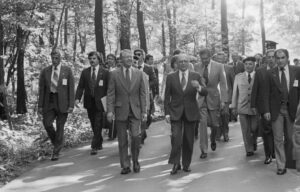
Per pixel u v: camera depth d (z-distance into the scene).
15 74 17.48
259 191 6.32
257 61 11.86
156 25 30.19
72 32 24.77
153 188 6.60
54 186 6.83
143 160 8.62
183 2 26.47
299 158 4.59
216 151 9.38
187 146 7.51
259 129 8.35
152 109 11.18
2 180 7.20
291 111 7.14
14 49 14.63
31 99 18.09
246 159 8.52
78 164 8.34
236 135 11.38
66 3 14.59
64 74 8.98
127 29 23.39
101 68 9.63
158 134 11.77
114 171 7.74
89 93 9.55
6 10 11.12
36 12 11.68
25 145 9.46
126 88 7.54
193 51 27.23
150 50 32.94
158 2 26.00
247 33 32.94
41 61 14.36
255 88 7.74
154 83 11.11
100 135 9.39
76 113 12.68
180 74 7.44
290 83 7.18
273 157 8.34
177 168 7.50
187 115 7.32
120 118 7.50
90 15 21.38
